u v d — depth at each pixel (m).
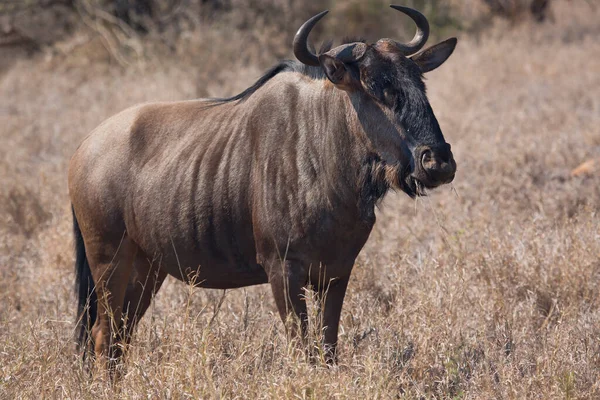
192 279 16.39
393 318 17.94
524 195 28.06
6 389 14.95
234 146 16.45
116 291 17.92
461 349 16.77
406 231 25.39
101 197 17.67
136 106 18.50
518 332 17.83
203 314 18.30
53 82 54.41
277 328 17.66
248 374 15.03
